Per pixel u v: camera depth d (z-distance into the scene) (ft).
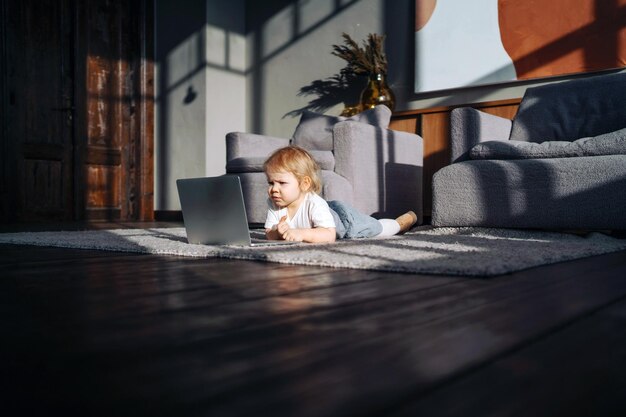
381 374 1.57
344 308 2.59
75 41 15.92
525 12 11.41
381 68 12.67
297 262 4.48
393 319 2.34
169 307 2.63
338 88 14.61
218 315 2.43
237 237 5.89
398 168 10.93
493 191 7.98
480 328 2.17
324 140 11.40
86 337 2.03
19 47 14.84
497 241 6.54
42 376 1.56
